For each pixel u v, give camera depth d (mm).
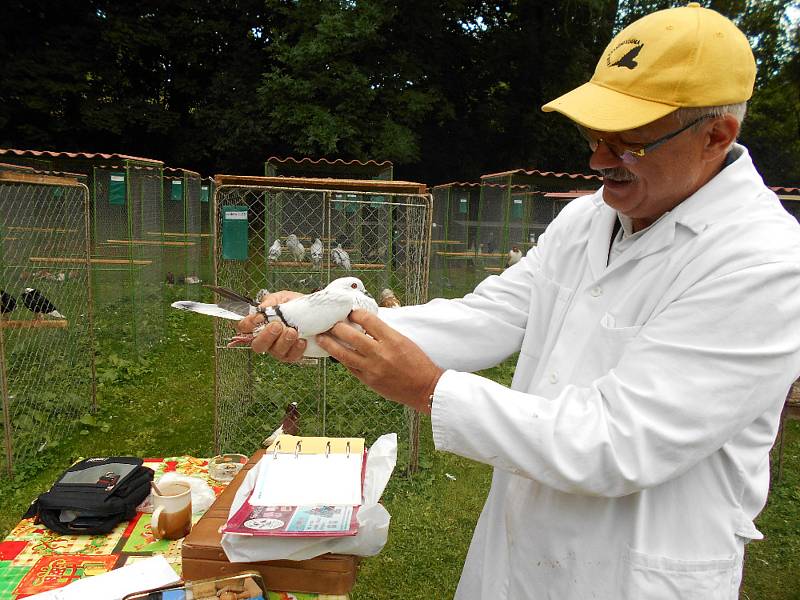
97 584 1698
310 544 1621
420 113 15445
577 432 1171
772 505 4211
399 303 4895
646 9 17578
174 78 16906
